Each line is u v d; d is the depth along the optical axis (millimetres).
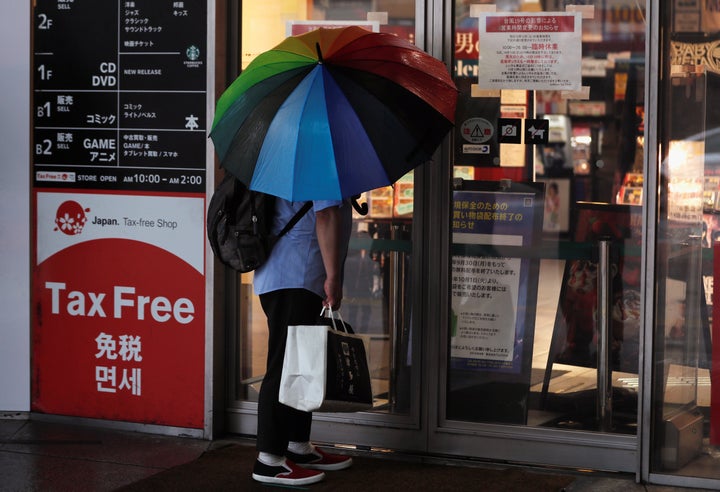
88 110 7621
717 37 6508
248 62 7512
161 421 7648
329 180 5648
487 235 7148
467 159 7133
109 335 7703
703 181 6570
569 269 7047
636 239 6922
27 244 7816
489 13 7023
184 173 7449
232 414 7688
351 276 7418
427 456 7273
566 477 6723
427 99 5934
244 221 6301
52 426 7828
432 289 7184
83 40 7598
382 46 6000
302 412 6766
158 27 7430
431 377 7223
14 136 7773
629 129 6945
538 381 7129
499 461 7148
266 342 7641
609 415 7004
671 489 6551
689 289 6609
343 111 5758
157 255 7547
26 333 7887
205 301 7461
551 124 7223
